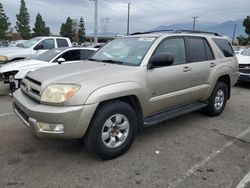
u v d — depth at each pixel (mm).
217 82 5629
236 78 6227
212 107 5590
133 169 3447
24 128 4762
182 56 4691
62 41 11391
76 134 3270
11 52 9773
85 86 3277
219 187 3096
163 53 4008
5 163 3516
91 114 3273
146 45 4281
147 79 3922
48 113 3152
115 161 3645
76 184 3090
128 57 4242
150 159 3727
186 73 4605
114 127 3615
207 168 3508
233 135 4738
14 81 7020
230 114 6062
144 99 3898
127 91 3609
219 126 5195
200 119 5602
